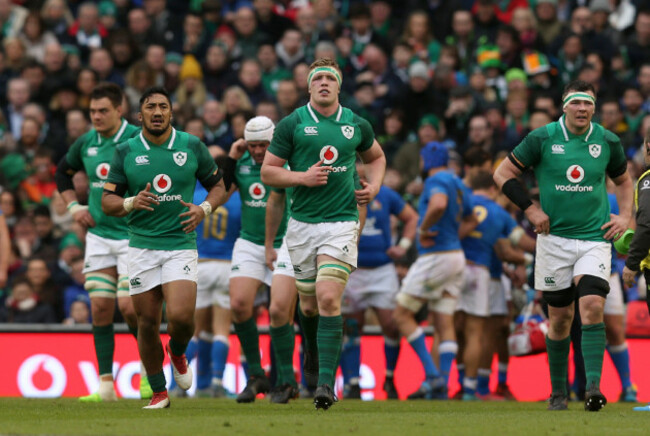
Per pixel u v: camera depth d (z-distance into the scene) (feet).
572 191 95.25
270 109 176.96
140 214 93.45
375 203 143.74
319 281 90.63
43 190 188.96
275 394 113.50
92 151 115.03
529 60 202.80
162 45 218.18
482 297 138.41
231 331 147.64
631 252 93.45
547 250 96.48
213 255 135.23
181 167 93.50
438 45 212.43
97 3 230.89
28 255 173.78
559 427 74.74
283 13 228.63
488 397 142.72
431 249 135.03
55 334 147.74
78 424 75.72
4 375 147.23
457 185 135.23
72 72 204.64
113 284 116.37
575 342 133.28
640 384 147.33
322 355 89.76
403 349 149.07
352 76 206.90
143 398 120.88
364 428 72.33
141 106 93.56
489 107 189.06
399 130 186.60
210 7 217.15
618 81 200.54
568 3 224.12
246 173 116.16
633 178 158.10
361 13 211.61
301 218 92.63
